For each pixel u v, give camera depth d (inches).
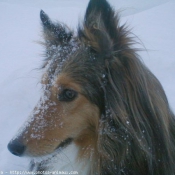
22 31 93.9
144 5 128.3
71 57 32.0
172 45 68.9
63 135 32.2
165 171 33.1
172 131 34.1
